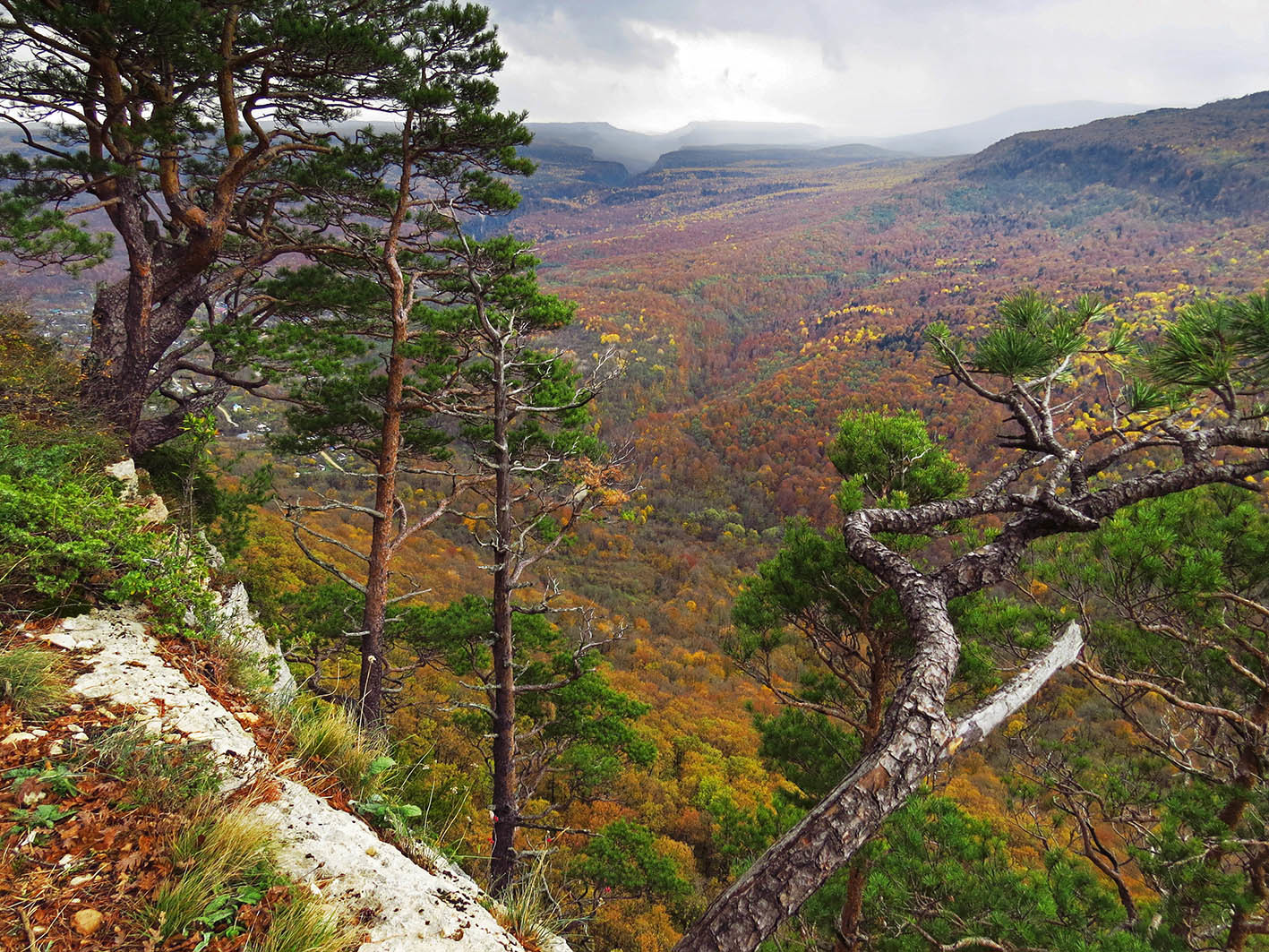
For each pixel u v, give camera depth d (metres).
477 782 11.30
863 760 1.11
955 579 1.58
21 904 1.77
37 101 9.28
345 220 11.10
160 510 6.47
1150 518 5.75
